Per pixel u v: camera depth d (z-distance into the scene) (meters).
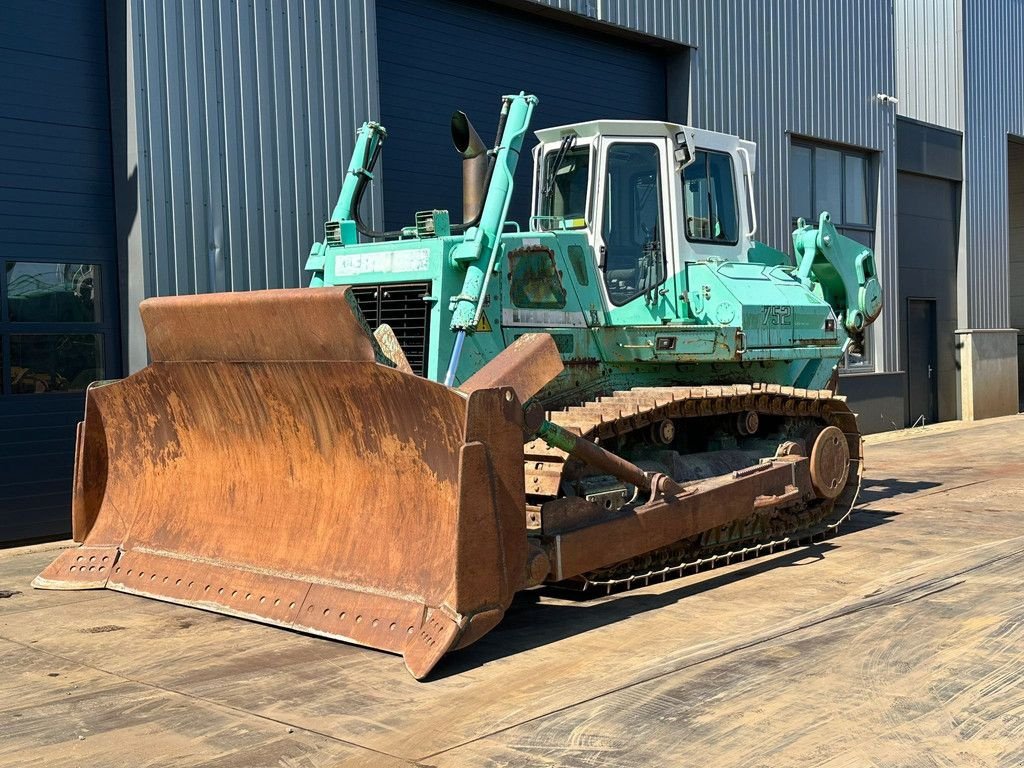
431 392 5.48
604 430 7.03
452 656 5.70
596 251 7.75
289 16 10.83
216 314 6.16
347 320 5.57
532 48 13.70
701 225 8.47
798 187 17.66
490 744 4.42
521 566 5.68
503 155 7.10
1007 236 23.31
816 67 17.66
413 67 12.32
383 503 5.97
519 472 5.66
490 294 6.94
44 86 9.69
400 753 4.34
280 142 10.75
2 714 4.90
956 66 21.69
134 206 9.84
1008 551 8.19
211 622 6.46
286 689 5.17
